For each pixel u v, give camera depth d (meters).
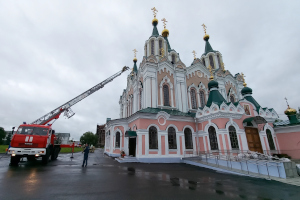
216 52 35.28
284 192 7.75
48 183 8.21
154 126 20.02
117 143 24.22
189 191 7.62
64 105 25.09
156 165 16.38
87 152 14.47
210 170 13.81
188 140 21.14
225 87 30.34
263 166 11.70
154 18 34.62
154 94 23.64
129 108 32.88
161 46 31.70
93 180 9.11
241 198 6.86
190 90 27.00
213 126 18.86
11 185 7.68
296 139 19.78
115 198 6.37
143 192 7.25
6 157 21.12
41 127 15.24
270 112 22.16
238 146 17.75
